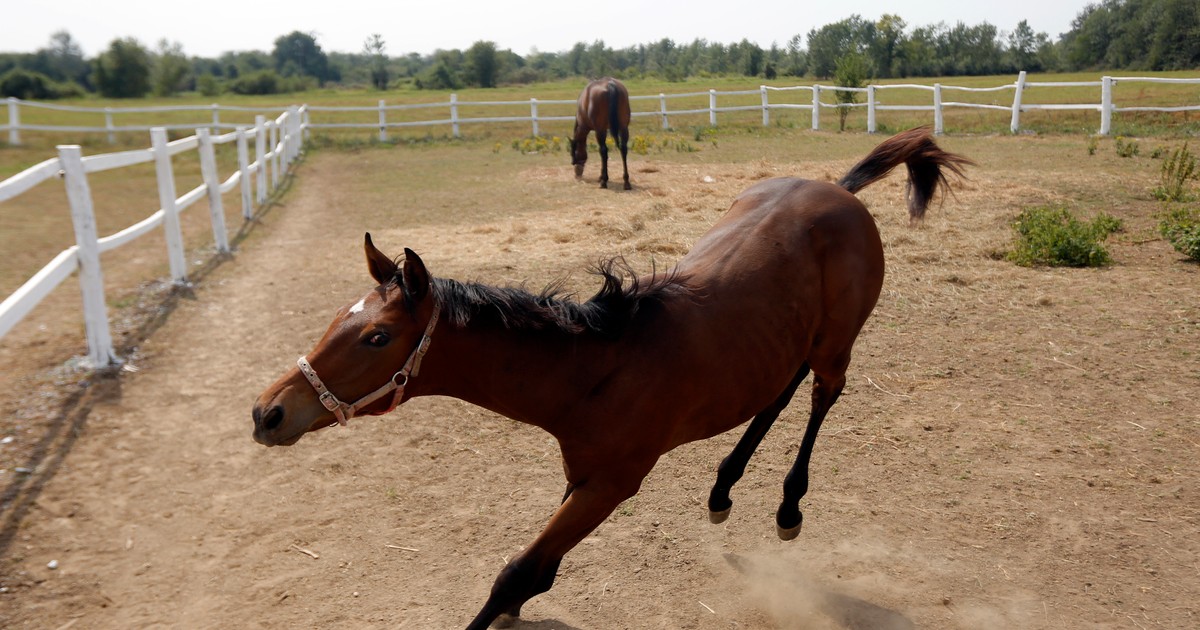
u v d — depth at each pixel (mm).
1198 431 4551
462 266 7883
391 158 18359
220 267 8492
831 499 4086
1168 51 51625
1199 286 6867
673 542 3773
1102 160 13195
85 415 4883
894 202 10047
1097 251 7590
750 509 4031
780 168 13547
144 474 4305
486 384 2803
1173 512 3846
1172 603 3264
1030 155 14070
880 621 3223
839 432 4742
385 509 4051
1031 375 5367
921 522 3865
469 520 3953
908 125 20859
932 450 4504
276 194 13727
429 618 3256
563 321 2705
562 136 21703
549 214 10672
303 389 2543
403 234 9766
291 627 3213
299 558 3658
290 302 7141
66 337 6191
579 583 3484
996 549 3645
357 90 64062
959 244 8258
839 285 3480
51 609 3273
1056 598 3320
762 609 3314
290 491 4203
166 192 7484
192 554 3676
